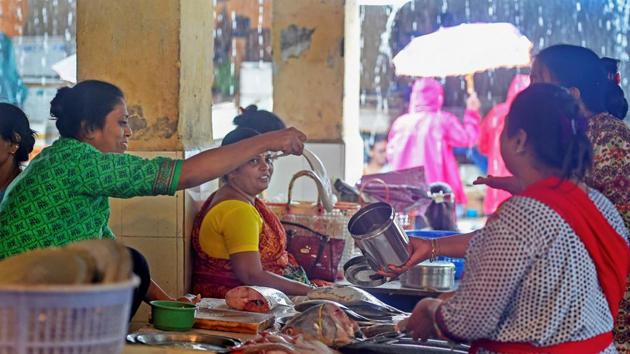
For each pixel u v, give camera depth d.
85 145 3.61
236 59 11.98
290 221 5.16
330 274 5.09
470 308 2.66
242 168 4.58
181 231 4.64
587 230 2.63
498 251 2.62
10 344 1.99
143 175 3.50
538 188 2.67
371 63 12.06
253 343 3.37
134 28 4.68
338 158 7.22
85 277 2.17
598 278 2.68
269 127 4.95
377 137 12.20
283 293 4.29
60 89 3.77
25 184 3.57
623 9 10.76
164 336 3.58
